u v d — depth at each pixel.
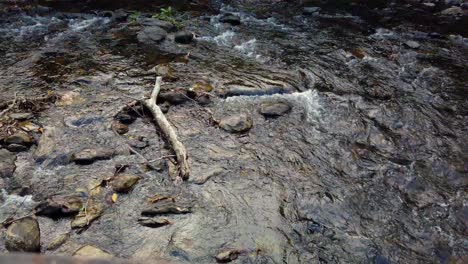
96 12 12.57
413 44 11.09
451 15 13.33
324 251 5.47
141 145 7.06
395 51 10.79
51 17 12.23
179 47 10.62
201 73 9.44
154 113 7.61
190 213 5.92
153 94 8.06
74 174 6.43
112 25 11.81
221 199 6.18
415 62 10.26
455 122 8.10
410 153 7.29
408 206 6.21
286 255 5.39
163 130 7.32
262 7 13.77
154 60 9.95
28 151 6.87
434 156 7.23
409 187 6.55
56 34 11.18
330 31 11.98
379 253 5.47
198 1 13.90
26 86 8.71
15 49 10.29
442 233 5.79
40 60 9.79
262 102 8.43
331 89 9.04
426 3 14.33
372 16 13.18
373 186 6.55
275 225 5.81
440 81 9.44
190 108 8.15
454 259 5.43
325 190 6.43
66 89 8.64
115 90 8.64
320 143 7.41
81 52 10.22
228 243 5.51
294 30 12.00
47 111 7.85
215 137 7.42
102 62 9.77
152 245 5.42
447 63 10.27
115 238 5.49
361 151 7.27
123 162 6.70
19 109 7.81
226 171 6.69
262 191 6.36
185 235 5.59
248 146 7.26
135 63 9.78
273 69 9.75
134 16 12.30
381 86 9.18
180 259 5.25
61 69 9.41
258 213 5.98
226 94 8.61
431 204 6.25
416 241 5.67
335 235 5.70
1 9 12.62
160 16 12.23
